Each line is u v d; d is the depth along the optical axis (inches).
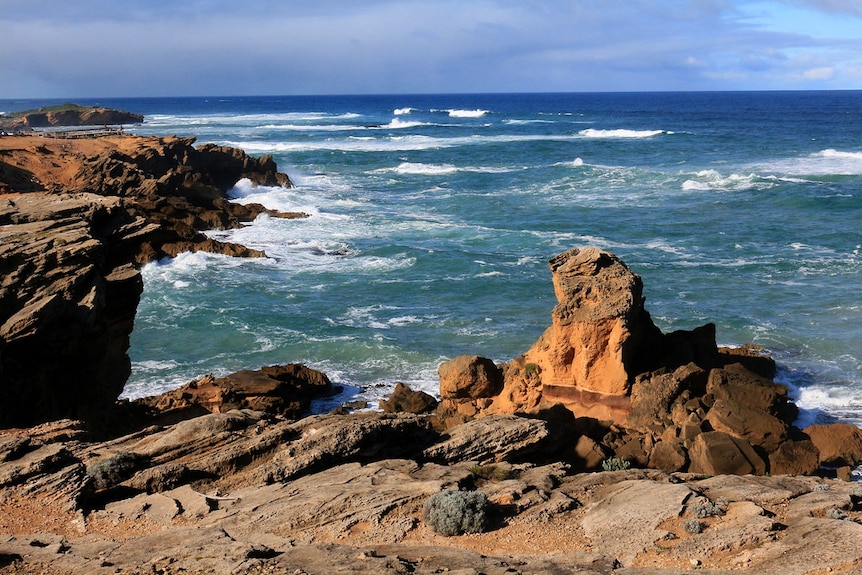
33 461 649.0
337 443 719.1
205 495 643.5
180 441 713.6
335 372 1339.8
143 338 1478.8
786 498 625.6
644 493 636.7
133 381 1291.8
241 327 1528.1
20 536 563.2
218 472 688.4
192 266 1948.8
